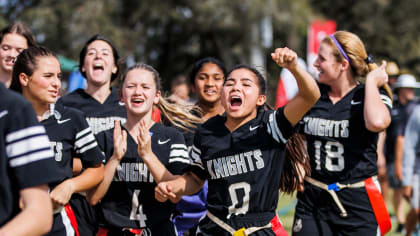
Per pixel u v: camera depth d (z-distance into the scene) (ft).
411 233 25.77
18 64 13.30
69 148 13.82
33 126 8.51
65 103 18.08
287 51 11.77
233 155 13.47
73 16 101.55
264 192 13.29
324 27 47.26
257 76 13.85
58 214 13.38
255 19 101.14
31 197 8.27
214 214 13.58
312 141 15.81
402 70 31.40
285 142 13.30
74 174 14.62
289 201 39.83
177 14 107.04
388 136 29.78
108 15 104.99
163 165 14.75
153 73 15.70
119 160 14.29
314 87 12.29
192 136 18.17
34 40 19.04
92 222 15.76
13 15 116.47
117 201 14.97
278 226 13.52
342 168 15.38
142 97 15.19
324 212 15.55
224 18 98.94
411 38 123.65
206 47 120.98
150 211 14.99
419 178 25.31
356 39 15.80
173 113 18.33
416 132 25.02
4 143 8.36
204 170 13.99
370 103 14.85
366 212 15.23
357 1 122.62
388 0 119.65
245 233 13.15
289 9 99.81
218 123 13.96
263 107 14.40
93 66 18.19
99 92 18.40
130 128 15.47
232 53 116.26
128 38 108.17
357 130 15.33
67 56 102.78
